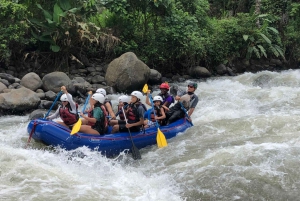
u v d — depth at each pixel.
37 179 5.50
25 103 9.53
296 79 12.65
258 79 13.05
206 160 6.25
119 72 11.66
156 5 13.34
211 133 7.70
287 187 5.39
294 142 6.71
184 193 5.45
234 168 5.85
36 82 10.55
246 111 9.47
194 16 14.95
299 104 9.66
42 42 12.34
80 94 10.98
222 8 18.62
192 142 7.28
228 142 7.09
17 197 4.97
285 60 16.75
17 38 11.23
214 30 15.62
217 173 5.79
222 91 11.52
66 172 5.93
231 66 15.46
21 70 11.95
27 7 11.80
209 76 14.31
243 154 6.23
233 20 15.88
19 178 5.48
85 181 5.66
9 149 6.52
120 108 7.40
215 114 9.15
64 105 7.09
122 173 6.11
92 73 12.54
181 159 6.54
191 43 13.99
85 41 12.88
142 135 7.29
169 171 6.09
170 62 14.19
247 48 15.72
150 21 14.39
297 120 7.82
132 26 13.76
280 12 17.45
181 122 8.03
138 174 6.10
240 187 5.45
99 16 13.94
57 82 10.65
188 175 5.86
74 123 7.08
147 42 13.94
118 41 13.39
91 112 7.16
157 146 7.36
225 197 5.30
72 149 6.76
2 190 5.14
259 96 10.65
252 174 5.66
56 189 5.26
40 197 5.00
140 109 7.17
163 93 8.24
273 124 7.72
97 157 6.72
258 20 16.22
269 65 16.36
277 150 6.29
